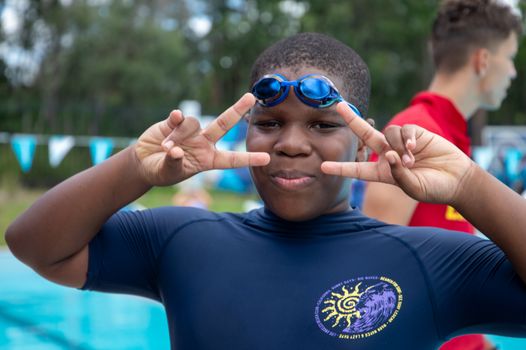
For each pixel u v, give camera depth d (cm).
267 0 2344
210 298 142
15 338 485
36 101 1870
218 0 2770
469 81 230
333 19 2100
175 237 153
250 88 155
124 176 135
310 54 145
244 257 145
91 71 2517
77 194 136
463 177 127
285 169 138
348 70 149
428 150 127
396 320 134
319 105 136
